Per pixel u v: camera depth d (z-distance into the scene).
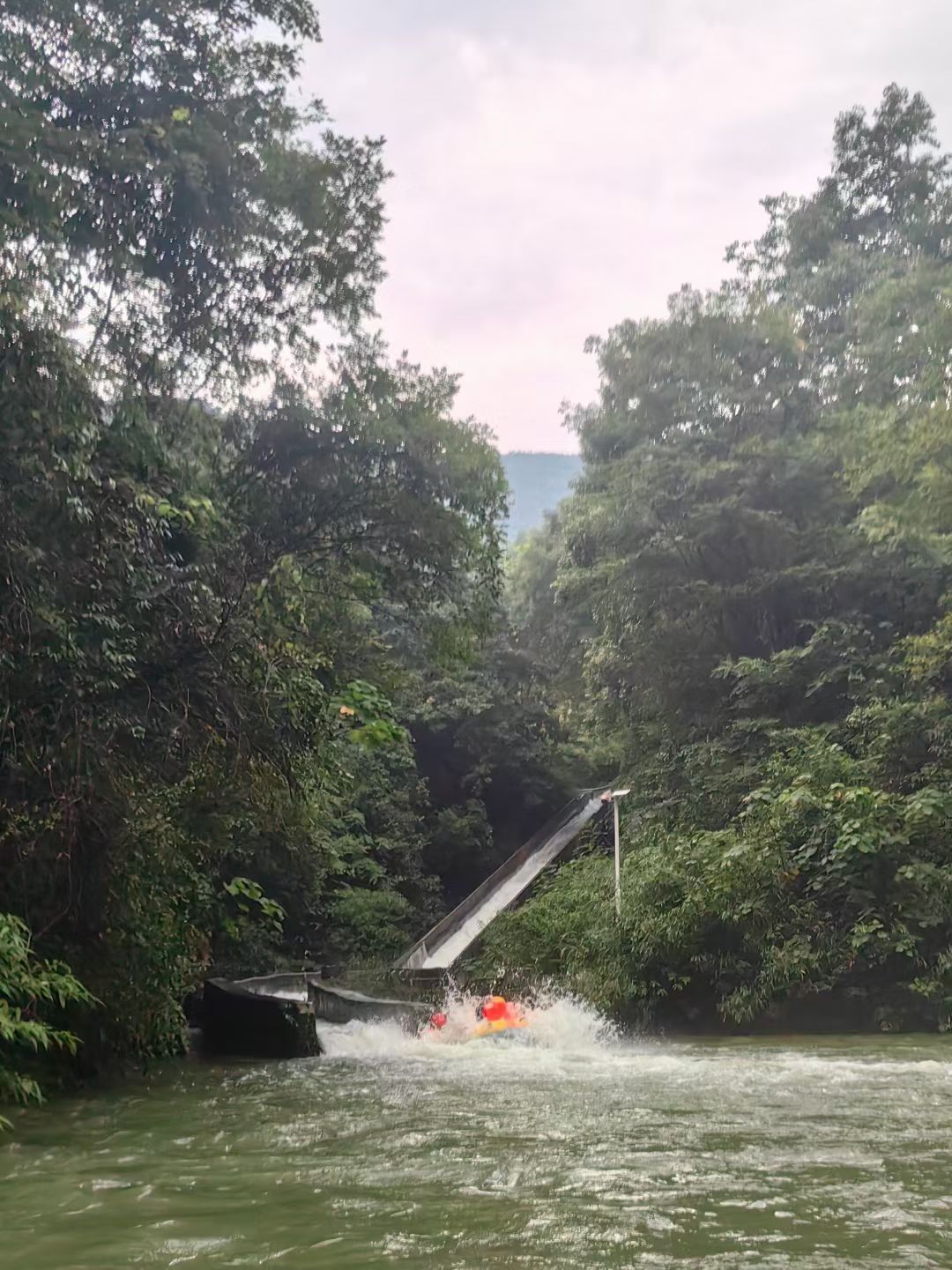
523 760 39.59
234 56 11.60
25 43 9.83
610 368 27.72
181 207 11.36
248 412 14.40
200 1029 14.63
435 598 16.62
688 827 22.12
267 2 11.44
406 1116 7.42
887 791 18.03
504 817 40.59
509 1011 14.95
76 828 9.59
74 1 10.38
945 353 17.69
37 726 8.92
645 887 17.53
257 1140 6.51
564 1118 7.15
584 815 35.00
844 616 23.06
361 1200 4.82
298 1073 10.34
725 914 15.99
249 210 12.33
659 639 26.08
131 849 10.27
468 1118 7.24
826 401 25.81
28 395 8.57
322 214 12.70
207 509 10.48
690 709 26.25
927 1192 4.88
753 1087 8.66
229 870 20.55
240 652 10.47
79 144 9.75
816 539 23.88
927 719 18.42
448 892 37.72
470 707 37.81
